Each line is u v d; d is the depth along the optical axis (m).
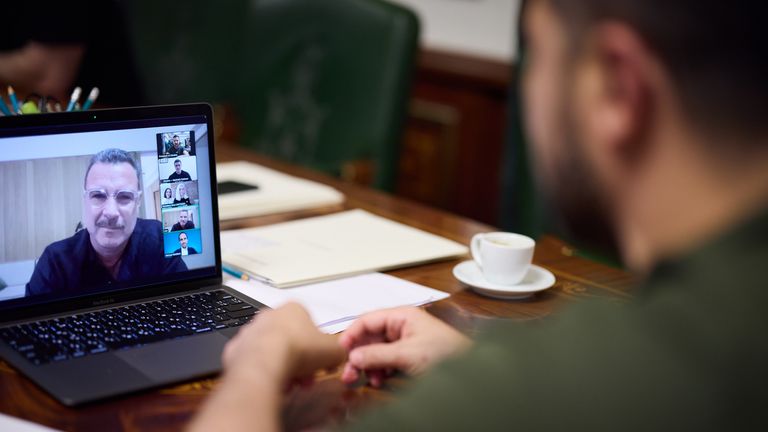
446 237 1.68
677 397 0.46
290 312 0.95
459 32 3.48
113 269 1.25
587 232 0.55
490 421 0.48
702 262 0.48
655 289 0.50
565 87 0.51
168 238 1.29
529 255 1.38
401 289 1.38
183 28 3.11
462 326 1.25
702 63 0.46
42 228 1.20
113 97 2.21
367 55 2.39
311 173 2.11
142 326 1.17
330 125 2.46
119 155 1.25
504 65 3.26
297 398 1.02
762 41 0.45
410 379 1.08
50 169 1.20
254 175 2.02
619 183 0.50
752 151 0.46
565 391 0.48
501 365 0.50
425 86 3.59
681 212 0.48
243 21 3.15
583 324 0.50
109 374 1.03
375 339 1.13
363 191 1.99
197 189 1.32
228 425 0.70
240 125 2.70
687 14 0.45
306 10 2.53
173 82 3.12
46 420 0.94
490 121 3.37
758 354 0.46
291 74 2.56
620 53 0.48
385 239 1.61
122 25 2.23
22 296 1.18
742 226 0.47
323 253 1.51
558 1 0.51
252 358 0.84
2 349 1.09
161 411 0.97
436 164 3.61
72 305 1.22
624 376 0.47
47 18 2.09
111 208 1.24
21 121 1.18
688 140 0.47
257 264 1.44
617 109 0.48
